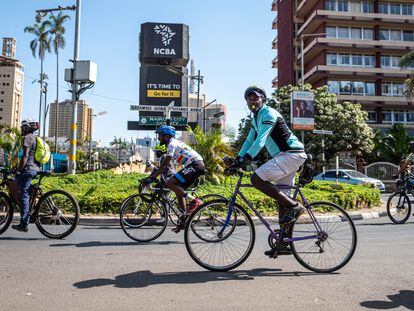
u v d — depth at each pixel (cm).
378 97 5181
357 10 5375
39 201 699
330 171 2747
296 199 490
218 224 493
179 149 678
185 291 406
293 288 420
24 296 387
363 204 1323
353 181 2572
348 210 1230
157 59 3509
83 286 420
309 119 2695
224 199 496
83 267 500
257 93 489
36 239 695
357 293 406
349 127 3806
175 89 3362
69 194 703
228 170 478
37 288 412
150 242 688
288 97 4019
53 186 1232
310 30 5609
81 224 928
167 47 3503
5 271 478
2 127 1870
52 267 498
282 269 500
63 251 596
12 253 577
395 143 4028
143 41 3525
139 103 3347
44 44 5678
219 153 1441
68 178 1371
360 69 5203
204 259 486
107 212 1005
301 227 486
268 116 475
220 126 1514
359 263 538
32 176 698
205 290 410
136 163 3106
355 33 5347
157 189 711
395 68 5362
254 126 504
